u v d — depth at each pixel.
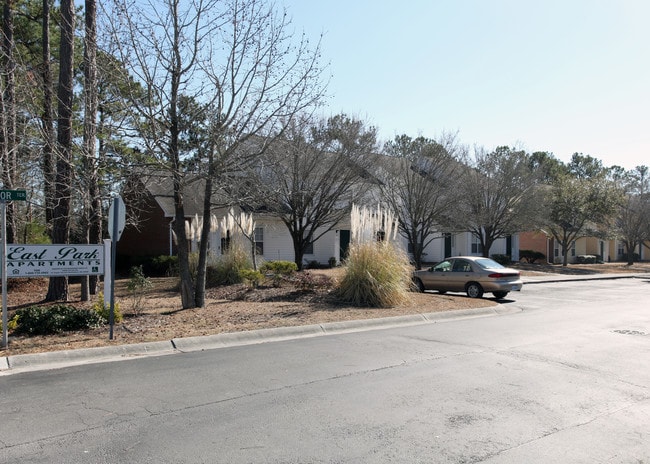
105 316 11.19
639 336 10.74
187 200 26.72
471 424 5.56
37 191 21.05
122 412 5.90
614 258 56.56
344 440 5.10
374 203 24.64
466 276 18.47
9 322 10.15
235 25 11.96
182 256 13.59
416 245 26.53
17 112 14.45
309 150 20.56
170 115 12.14
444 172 26.23
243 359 8.49
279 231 28.77
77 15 18.56
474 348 9.43
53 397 6.46
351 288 14.88
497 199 29.59
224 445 4.97
